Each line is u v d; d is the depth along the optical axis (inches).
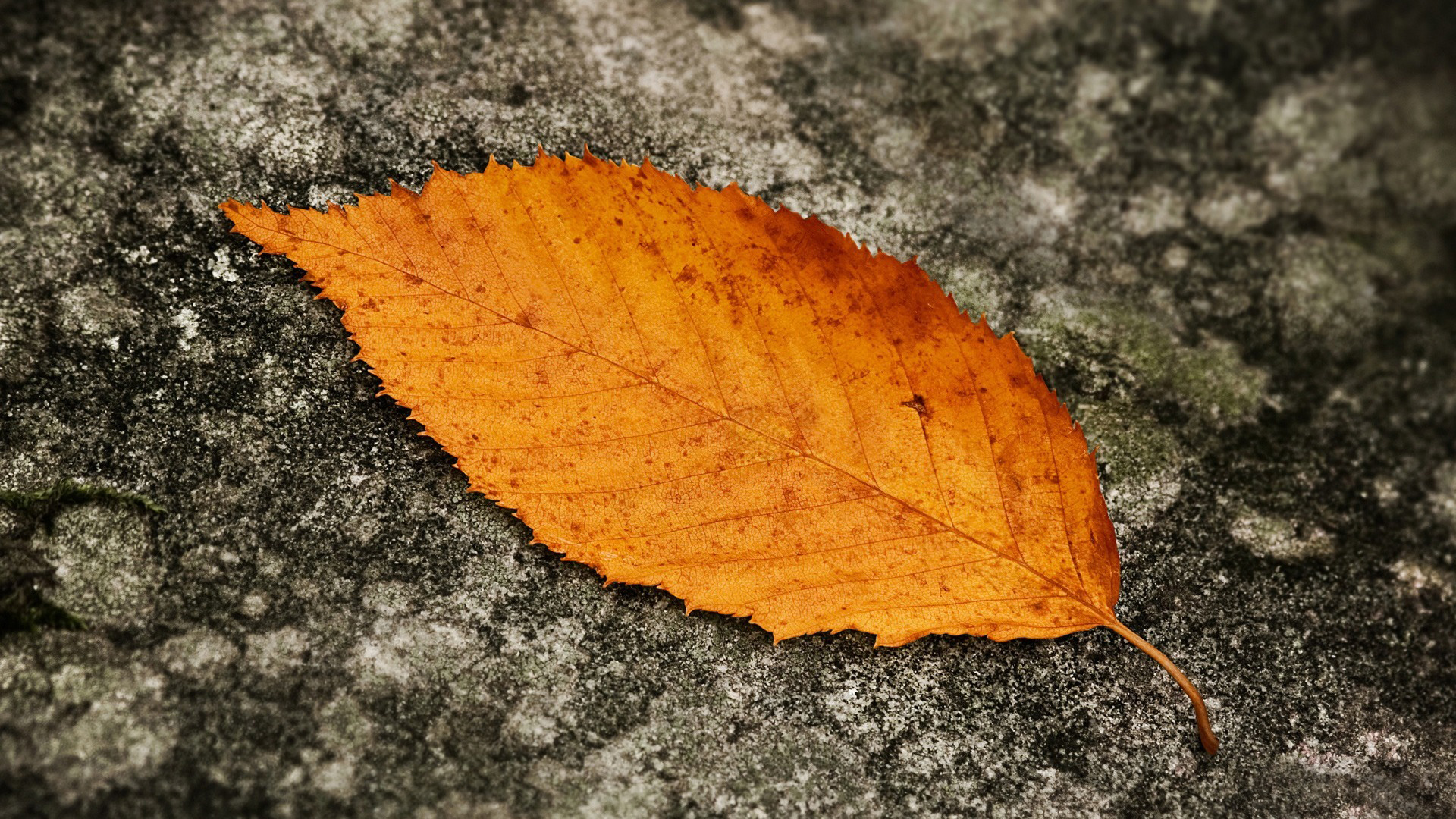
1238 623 17.0
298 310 17.0
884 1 18.0
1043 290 17.5
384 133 17.3
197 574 16.6
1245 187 17.9
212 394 16.8
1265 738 16.8
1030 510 16.6
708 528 16.6
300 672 16.5
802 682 16.7
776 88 17.7
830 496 16.6
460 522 16.8
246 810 16.3
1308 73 18.1
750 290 16.6
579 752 16.5
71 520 16.6
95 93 17.2
